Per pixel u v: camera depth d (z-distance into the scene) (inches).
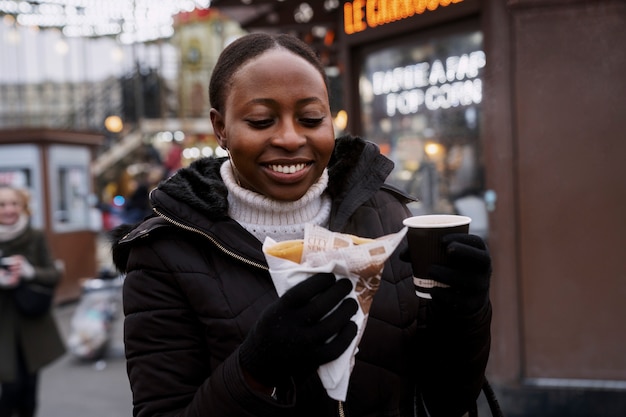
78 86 843.4
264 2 204.1
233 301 53.3
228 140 53.4
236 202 56.8
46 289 165.0
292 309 44.5
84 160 387.9
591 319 146.0
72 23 431.5
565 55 143.6
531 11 144.4
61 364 255.1
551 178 145.9
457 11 157.2
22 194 172.1
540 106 145.4
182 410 51.9
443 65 166.9
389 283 57.4
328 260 45.5
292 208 55.6
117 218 443.2
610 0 140.4
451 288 49.8
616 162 143.0
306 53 53.2
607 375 145.7
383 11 177.9
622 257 144.2
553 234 146.6
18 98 844.6
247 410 46.3
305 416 53.3
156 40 586.9
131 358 55.1
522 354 149.1
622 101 141.7
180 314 54.3
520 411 148.3
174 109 772.0
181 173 56.9
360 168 58.9
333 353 44.6
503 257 148.5
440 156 169.8
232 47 53.9
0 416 161.3
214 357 53.3
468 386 56.6
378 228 59.2
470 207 162.9
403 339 56.9
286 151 51.4
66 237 368.8
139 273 55.6
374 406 55.2
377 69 185.5
